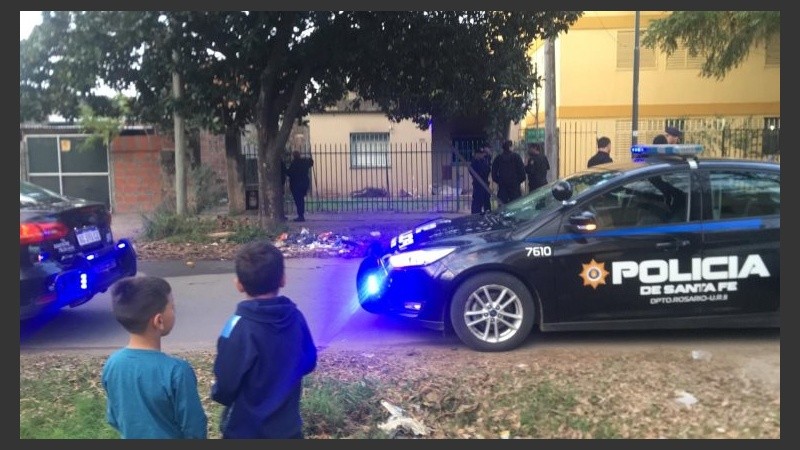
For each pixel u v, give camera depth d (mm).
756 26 13609
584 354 4953
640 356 4832
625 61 19406
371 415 3883
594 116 19609
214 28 8672
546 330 5148
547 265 5082
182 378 2756
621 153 19656
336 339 5621
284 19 9391
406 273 5219
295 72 11766
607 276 5090
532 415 3789
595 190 5191
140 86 8859
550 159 15203
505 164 12242
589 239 5094
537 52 21922
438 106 12844
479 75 11922
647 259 5070
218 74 10305
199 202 14578
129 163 14289
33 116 7453
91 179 14203
